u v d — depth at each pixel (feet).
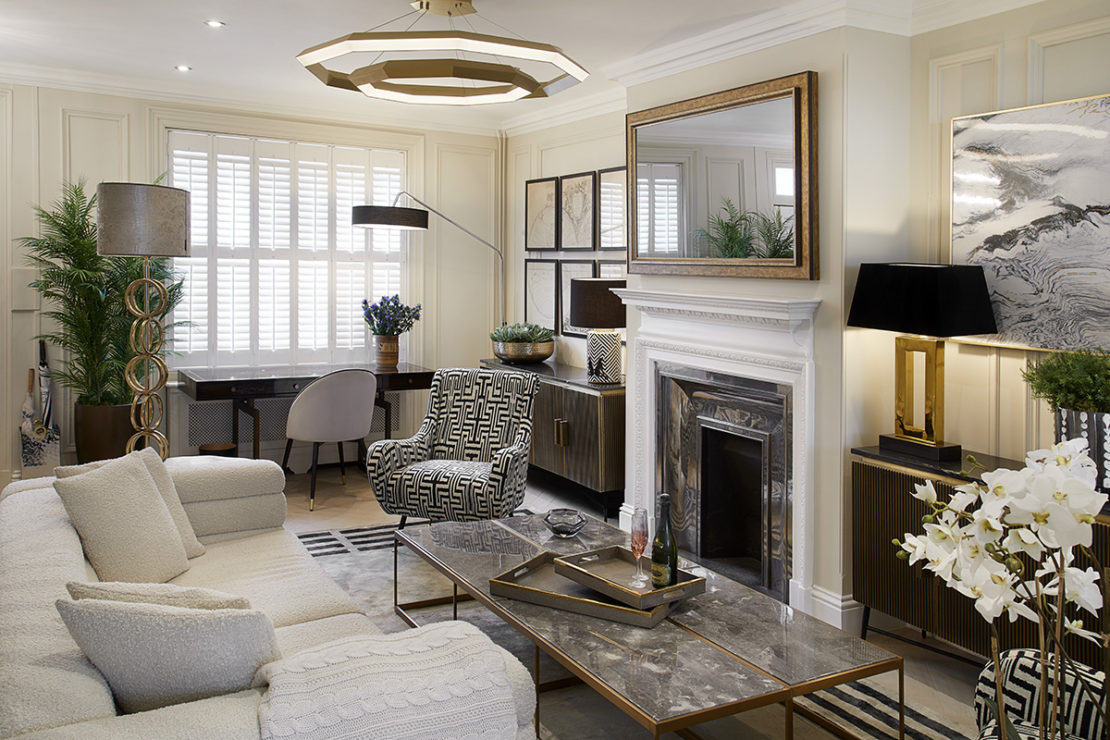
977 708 6.46
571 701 9.71
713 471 14.39
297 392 18.40
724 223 13.23
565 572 9.42
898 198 11.87
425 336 22.04
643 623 8.45
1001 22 10.64
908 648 11.38
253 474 11.48
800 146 11.77
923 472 10.42
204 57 16.14
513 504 14.28
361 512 17.21
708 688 7.17
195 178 19.19
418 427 22.33
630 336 15.65
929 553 3.48
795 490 12.18
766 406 12.93
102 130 18.01
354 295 21.25
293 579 9.63
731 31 12.90
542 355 20.07
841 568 11.65
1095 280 9.62
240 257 19.86
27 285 17.42
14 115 17.19
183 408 19.45
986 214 10.79
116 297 17.39
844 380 11.53
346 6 12.69
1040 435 10.39
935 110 11.54
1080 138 9.71
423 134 21.56
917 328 10.23
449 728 5.22
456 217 22.17
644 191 14.99
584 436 17.21
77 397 17.99
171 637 5.36
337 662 5.43
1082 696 5.81
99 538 8.94
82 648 5.42
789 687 7.22
